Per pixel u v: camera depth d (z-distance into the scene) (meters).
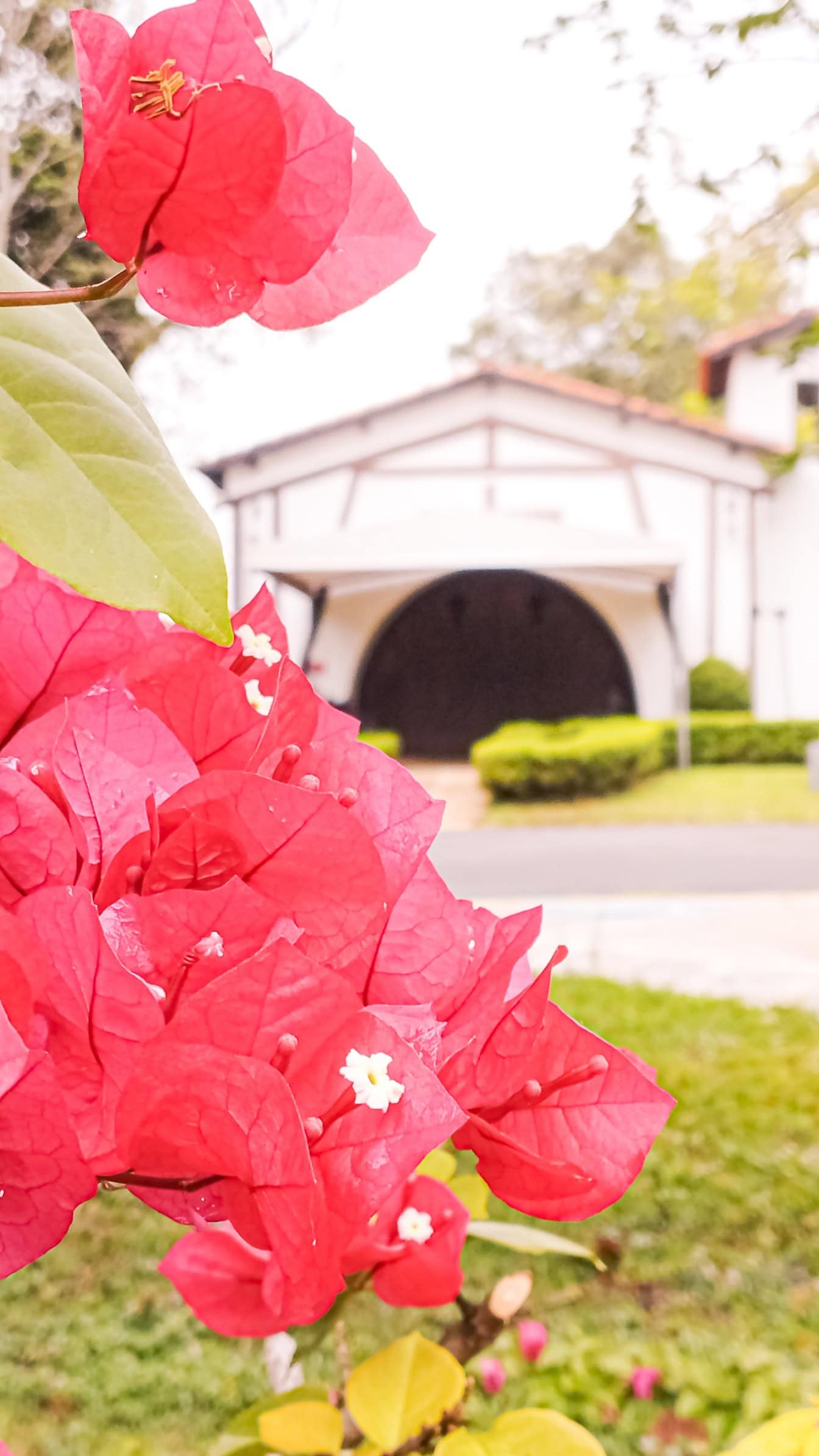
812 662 19.92
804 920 9.09
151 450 0.43
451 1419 1.02
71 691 0.56
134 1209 4.10
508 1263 3.62
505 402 20.02
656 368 25.83
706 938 8.55
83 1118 0.47
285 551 18.48
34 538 0.39
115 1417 2.97
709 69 3.80
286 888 0.51
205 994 0.44
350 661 20.78
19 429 0.41
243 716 0.57
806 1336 3.26
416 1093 0.45
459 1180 1.13
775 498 19.95
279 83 0.47
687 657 20.05
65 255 2.17
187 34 0.46
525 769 16.62
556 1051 0.56
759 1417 2.86
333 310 0.59
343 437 20.20
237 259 0.50
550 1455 0.79
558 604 23.33
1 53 1.93
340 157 0.48
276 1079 0.41
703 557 19.91
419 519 18.78
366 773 0.60
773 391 20.14
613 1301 3.46
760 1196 4.00
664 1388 3.03
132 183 0.47
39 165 2.06
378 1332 3.18
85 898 0.44
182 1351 3.24
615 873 11.53
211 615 0.40
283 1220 0.43
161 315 0.52
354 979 0.57
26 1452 2.85
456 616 23.56
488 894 10.62
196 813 0.50
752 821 14.77
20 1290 3.58
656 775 18.59
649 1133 0.54
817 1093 4.86
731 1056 5.42
